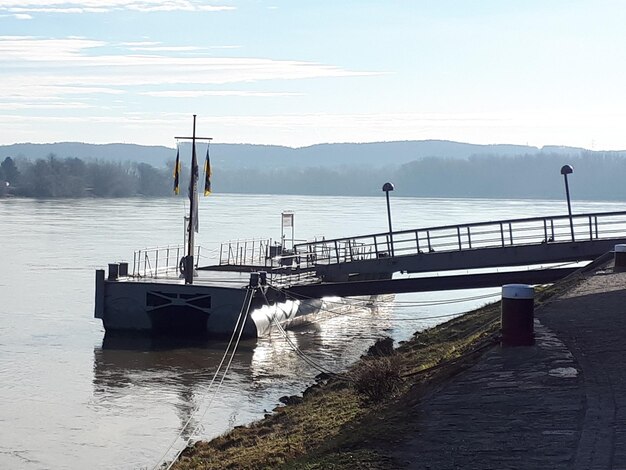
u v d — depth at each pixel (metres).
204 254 88.88
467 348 22.38
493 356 16.52
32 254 88.25
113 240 107.25
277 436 21.75
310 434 19.83
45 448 25.62
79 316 50.47
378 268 47.62
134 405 30.70
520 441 11.37
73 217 164.88
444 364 19.55
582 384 13.80
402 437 12.26
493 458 10.85
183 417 29.11
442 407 13.59
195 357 39.47
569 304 22.97
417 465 10.93
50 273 71.88
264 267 55.66
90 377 35.12
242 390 33.09
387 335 47.03
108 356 39.41
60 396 31.94
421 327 50.22
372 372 20.84
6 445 25.89
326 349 42.38
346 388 26.80
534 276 41.66
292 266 53.41
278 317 45.88
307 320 49.88
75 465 24.03
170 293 44.12
